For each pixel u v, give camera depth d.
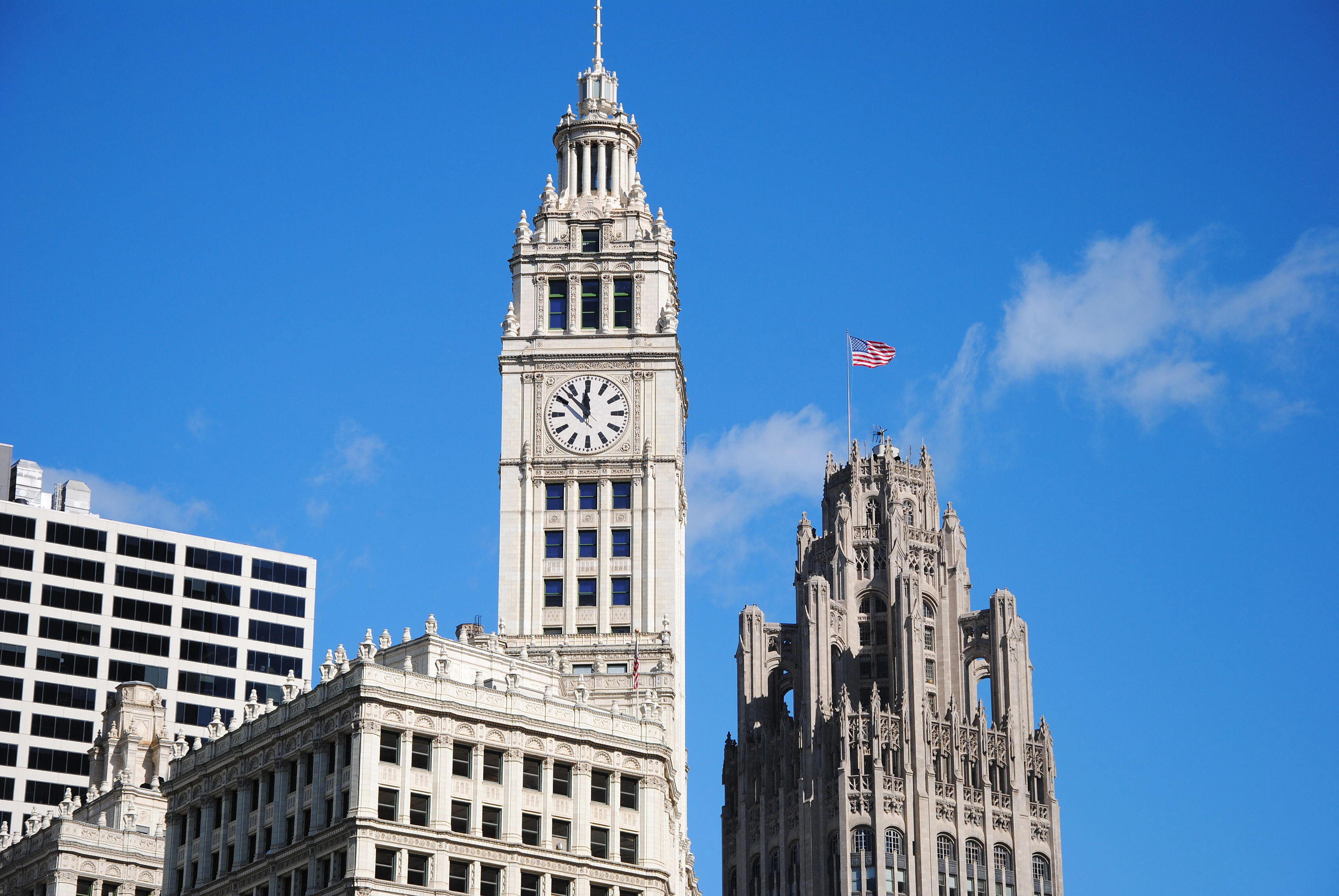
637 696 192.50
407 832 153.50
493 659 180.12
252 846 161.88
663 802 169.25
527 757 161.88
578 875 160.75
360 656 159.50
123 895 179.25
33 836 183.88
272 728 162.50
